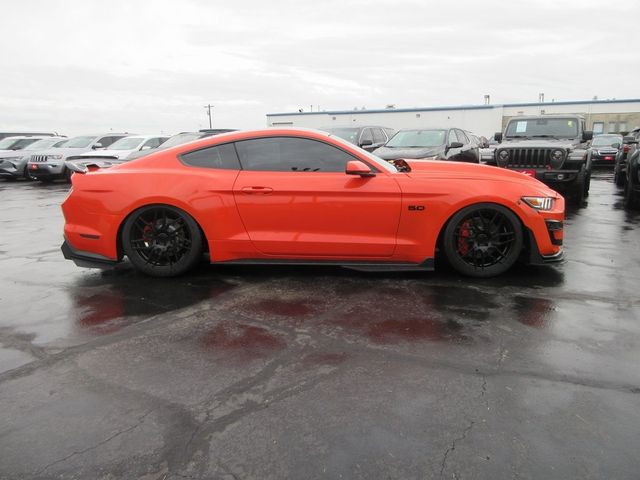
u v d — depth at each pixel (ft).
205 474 5.89
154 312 11.31
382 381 8.02
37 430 6.77
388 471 5.89
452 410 7.16
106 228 13.74
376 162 13.60
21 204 33.83
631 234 20.68
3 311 11.45
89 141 53.42
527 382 7.95
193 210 13.39
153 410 7.24
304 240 13.34
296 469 5.95
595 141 75.87
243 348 9.31
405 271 14.46
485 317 10.80
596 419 6.89
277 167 13.60
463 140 37.99
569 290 12.69
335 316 10.94
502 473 5.84
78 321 10.78
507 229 13.51
